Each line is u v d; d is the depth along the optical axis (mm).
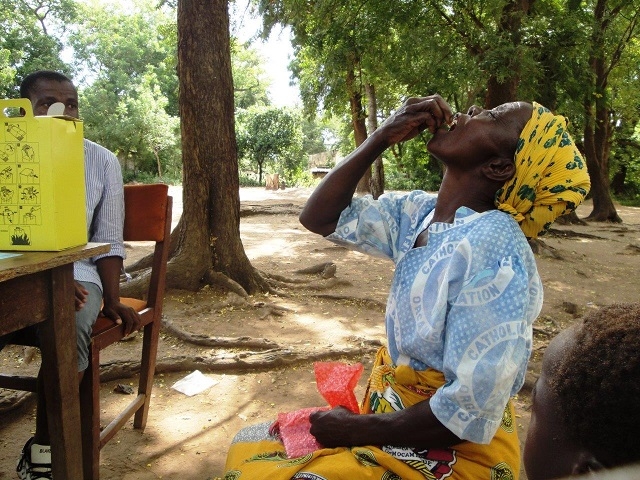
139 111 31500
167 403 3432
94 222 2607
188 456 2830
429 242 1422
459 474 1288
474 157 1424
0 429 3055
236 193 6012
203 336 4512
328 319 5363
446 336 1288
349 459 1310
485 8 11023
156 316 2902
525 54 10258
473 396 1198
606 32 13633
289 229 12242
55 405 1733
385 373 1482
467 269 1280
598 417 801
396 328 1438
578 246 11664
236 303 5559
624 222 17281
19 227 1594
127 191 2834
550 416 922
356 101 18141
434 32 11289
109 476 2609
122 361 3822
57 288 1675
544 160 1356
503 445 1349
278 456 1420
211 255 5953
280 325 5125
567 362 876
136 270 6637
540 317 5797
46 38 29266
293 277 7156
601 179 16750
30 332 2312
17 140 1558
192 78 5703
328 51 13180
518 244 1329
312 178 36062
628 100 20453
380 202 1684
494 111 1439
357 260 8562
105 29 35062
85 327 2225
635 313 880
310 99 16984
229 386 3711
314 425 1413
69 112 2672
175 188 26391
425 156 27984
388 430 1311
